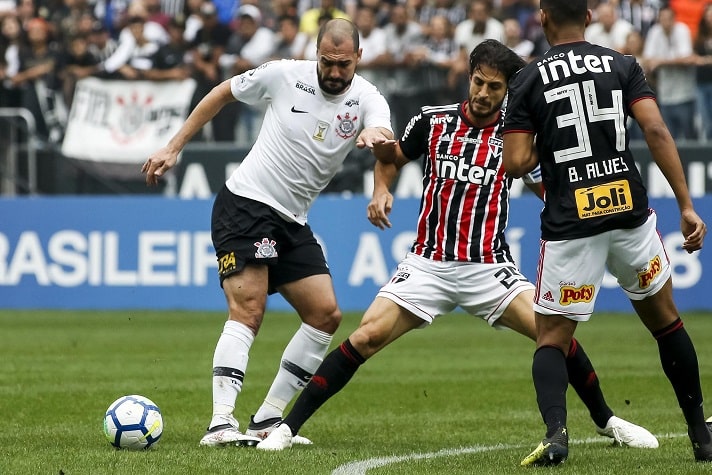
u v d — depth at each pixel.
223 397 21.67
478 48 21.02
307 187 22.38
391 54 59.75
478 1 60.00
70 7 64.12
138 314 55.59
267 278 22.30
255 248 21.95
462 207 21.73
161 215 57.84
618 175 18.34
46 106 62.47
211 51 62.66
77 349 41.31
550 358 18.80
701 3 60.16
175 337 45.50
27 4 64.00
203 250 57.44
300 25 63.62
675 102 58.78
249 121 59.81
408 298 21.56
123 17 63.31
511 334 49.22
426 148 22.12
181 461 18.92
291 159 22.08
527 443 22.20
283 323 52.41
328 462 19.03
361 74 59.66
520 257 54.88
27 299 59.38
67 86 62.22
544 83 18.45
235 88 22.62
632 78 18.44
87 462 18.75
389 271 55.72
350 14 64.00
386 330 21.34
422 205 22.12
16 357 38.75
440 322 55.97
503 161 18.86
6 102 62.53
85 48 62.53
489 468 18.33
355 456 19.89
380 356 40.12
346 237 56.16
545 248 18.69
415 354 40.88
